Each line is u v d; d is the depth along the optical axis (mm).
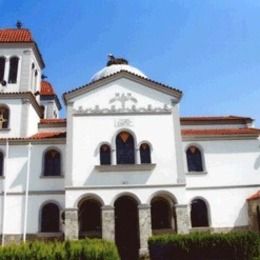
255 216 30344
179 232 27516
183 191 28578
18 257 11711
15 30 38969
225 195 31641
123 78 31969
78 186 28172
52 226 29750
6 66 35531
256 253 17969
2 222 29422
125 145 30156
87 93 31266
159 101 31453
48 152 31875
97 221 30156
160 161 29453
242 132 33750
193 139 33000
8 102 34156
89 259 12430
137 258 27750
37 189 30500
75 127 30078
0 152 31641
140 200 28172
